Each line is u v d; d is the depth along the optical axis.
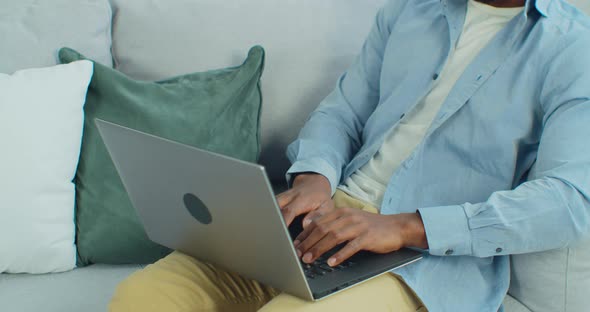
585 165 1.10
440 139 1.27
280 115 1.61
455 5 1.32
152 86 1.44
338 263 1.07
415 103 1.32
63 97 1.32
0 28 1.41
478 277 1.20
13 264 1.28
